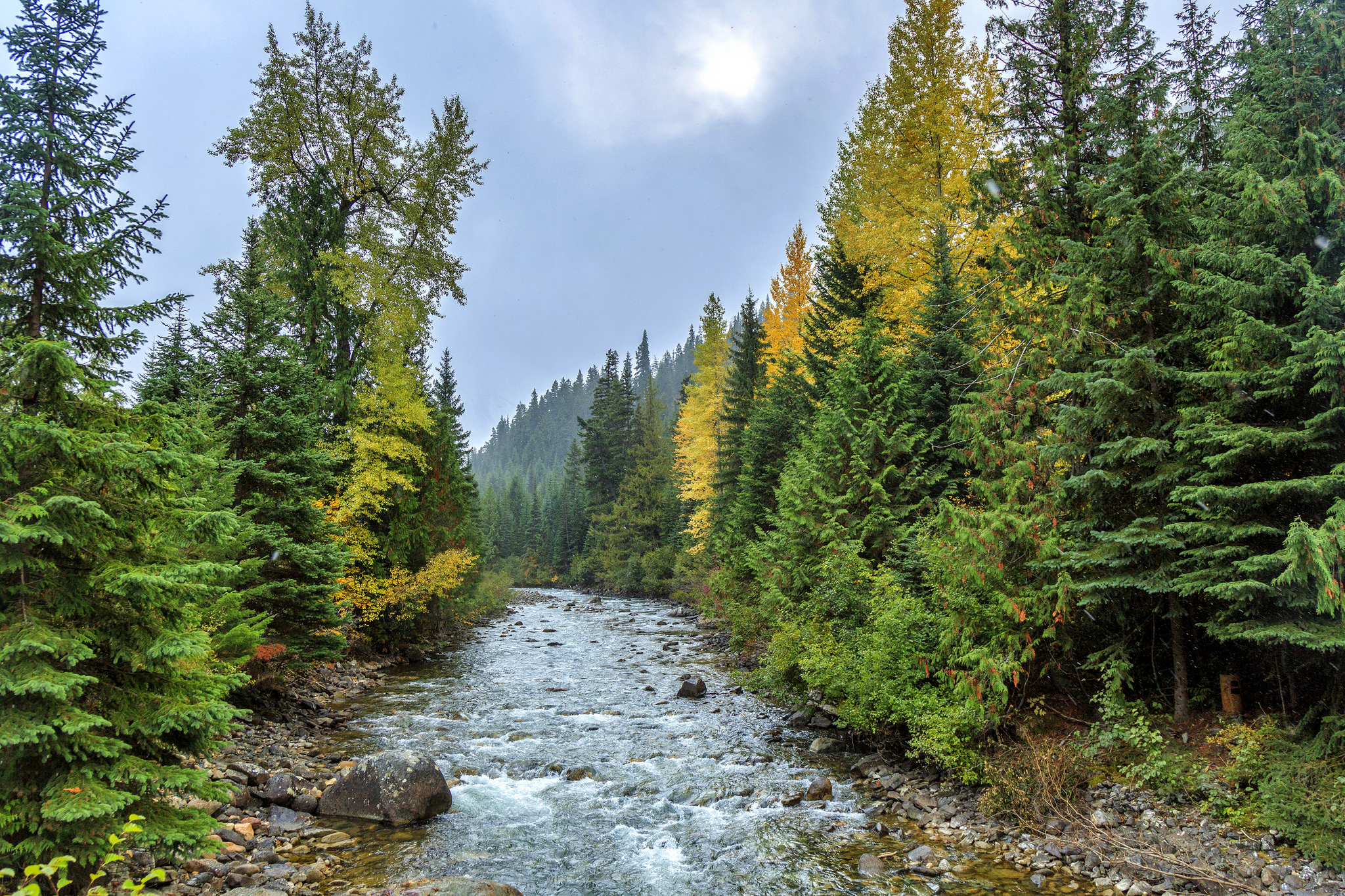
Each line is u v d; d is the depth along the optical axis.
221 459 13.30
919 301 19.69
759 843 8.85
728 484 33.81
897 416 16.62
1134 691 10.42
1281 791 7.41
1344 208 7.66
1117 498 9.98
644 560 52.69
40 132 5.34
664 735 13.98
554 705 16.66
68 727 4.71
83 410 5.55
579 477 79.69
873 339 17.30
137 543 5.79
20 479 5.07
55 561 5.34
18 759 4.83
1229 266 8.36
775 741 13.57
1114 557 9.31
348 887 7.29
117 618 5.52
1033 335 11.52
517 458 181.00
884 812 9.84
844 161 24.88
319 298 22.23
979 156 18.78
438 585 24.08
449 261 27.38
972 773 9.82
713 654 24.69
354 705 16.41
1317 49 8.22
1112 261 9.85
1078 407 10.46
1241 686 9.23
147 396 14.42
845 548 14.98
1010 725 10.65
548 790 10.90
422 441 27.62
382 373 22.28
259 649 13.07
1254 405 8.23
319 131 25.11
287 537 14.48
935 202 18.98
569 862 8.32
